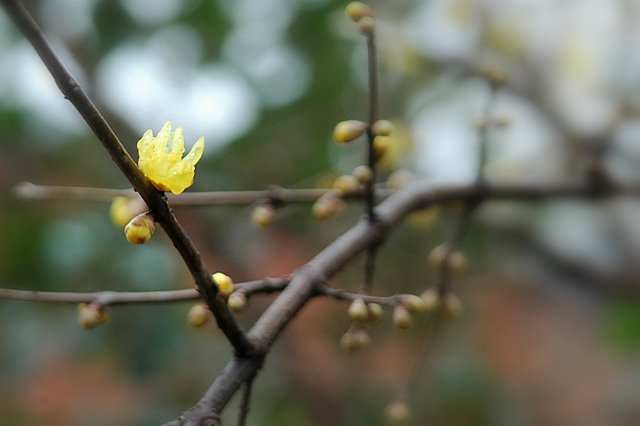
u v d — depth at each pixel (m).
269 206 0.79
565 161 1.04
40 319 1.09
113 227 1.07
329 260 0.71
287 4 1.16
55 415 1.14
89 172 1.14
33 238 1.06
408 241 1.11
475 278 1.30
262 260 1.10
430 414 1.17
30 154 1.14
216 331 1.06
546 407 1.38
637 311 1.05
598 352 1.42
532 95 1.08
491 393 1.25
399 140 0.96
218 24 1.15
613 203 1.02
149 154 0.63
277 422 1.11
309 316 1.12
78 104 0.62
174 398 1.08
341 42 1.16
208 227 1.06
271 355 1.12
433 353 1.19
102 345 1.07
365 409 1.12
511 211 1.12
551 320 1.48
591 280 1.14
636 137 1.00
